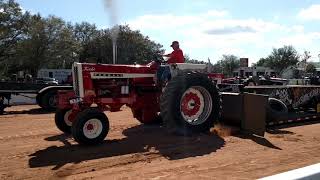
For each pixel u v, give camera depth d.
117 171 6.64
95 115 8.60
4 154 8.02
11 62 63.38
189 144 8.66
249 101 9.90
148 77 9.99
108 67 9.30
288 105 12.35
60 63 65.56
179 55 10.20
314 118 11.99
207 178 6.14
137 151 8.07
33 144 8.98
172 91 9.32
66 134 10.21
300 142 8.95
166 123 9.45
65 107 9.66
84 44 64.38
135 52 51.06
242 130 10.02
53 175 6.50
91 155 7.77
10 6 61.94
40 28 62.53
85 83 8.99
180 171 6.57
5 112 16.17
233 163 7.08
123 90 9.70
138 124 11.52
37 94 16.50
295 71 51.47
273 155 7.68
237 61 73.31
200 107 9.84
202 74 9.76
